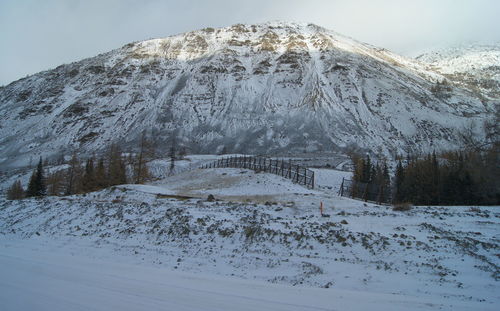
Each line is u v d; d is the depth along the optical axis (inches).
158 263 599.8
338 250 606.5
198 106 7593.5
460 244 616.7
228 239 687.1
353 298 384.2
